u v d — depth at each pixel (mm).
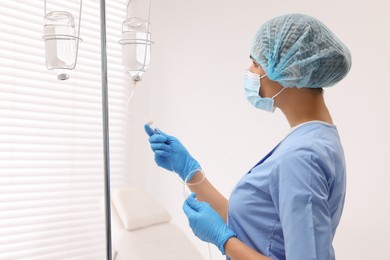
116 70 3248
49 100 2771
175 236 2607
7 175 2520
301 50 1377
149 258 2424
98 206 3045
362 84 2572
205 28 3141
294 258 1171
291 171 1232
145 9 3312
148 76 3340
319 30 1411
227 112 3047
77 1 2932
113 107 3225
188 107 3197
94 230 3012
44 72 2740
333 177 1277
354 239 2564
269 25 1454
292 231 1188
